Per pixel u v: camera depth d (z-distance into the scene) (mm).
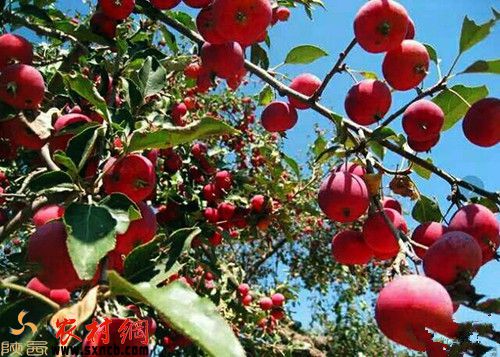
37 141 317
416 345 198
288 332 1378
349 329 1773
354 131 341
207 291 701
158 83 348
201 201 680
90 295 165
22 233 573
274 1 513
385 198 342
